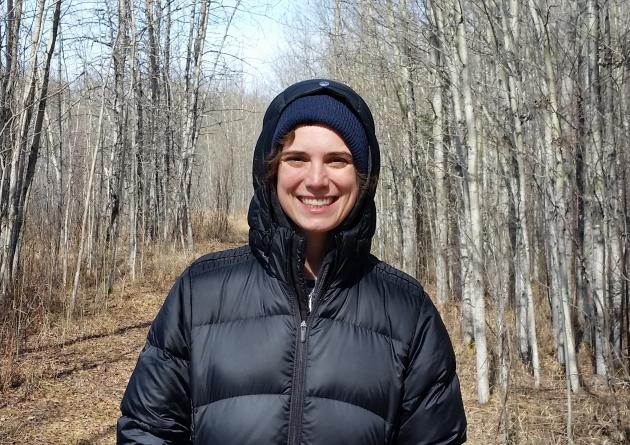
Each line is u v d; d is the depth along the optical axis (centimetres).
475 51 611
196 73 1706
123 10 1134
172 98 1866
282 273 144
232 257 158
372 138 149
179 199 1655
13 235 749
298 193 146
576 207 725
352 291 149
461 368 686
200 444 140
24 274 798
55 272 945
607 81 590
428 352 151
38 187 1196
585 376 624
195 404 143
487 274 539
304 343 142
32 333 749
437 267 1009
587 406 523
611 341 622
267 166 148
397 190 1134
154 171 1683
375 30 923
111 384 616
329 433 137
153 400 147
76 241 1172
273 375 140
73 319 849
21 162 762
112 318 898
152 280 1216
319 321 145
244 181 4300
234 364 141
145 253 1493
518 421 482
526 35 604
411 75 966
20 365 635
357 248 145
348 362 141
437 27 693
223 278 151
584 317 729
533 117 570
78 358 691
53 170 1286
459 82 617
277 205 148
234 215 3575
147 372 149
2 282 722
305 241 143
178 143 1755
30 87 717
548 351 731
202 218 2062
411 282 159
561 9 663
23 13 759
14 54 746
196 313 149
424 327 153
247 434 137
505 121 604
